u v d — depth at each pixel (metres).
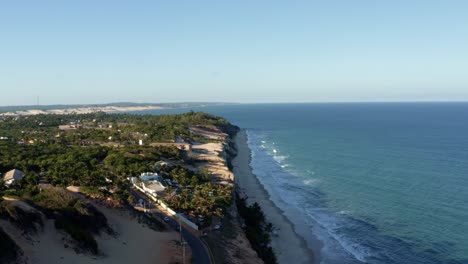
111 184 81.31
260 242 68.00
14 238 41.59
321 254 66.88
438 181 109.50
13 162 98.94
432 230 74.75
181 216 67.56
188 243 57.94
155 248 54.03
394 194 98.88
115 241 52.62
